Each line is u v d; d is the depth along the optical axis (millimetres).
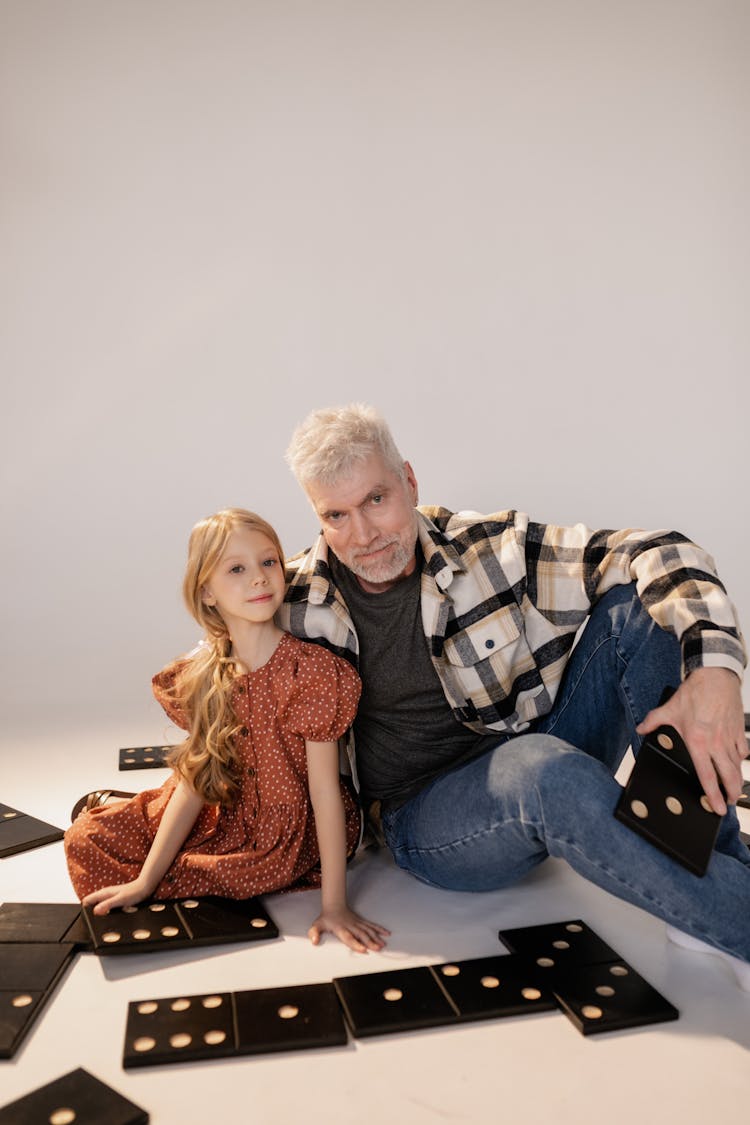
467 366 4676
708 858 1506
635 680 1805
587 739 1934
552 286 4672
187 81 4543
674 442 4730
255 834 1981
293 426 4660
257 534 1893
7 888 2020
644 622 1804
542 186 4645
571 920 1840
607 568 1878
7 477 4527
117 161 4523
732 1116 1290
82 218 4516
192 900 1909
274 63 4570
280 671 1913
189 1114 1307
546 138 4637
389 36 4590
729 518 4766
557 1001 1543
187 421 4621
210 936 1759
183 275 4578
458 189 4633
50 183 4488
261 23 4559
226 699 1945
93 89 4492
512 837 1688
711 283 4684
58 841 2281
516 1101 1324
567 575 1911
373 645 1924
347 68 4594
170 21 4520
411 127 4613
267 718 1939
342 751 2094
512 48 4613
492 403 4691
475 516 2004
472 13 4602
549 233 4652
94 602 4605
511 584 1898
